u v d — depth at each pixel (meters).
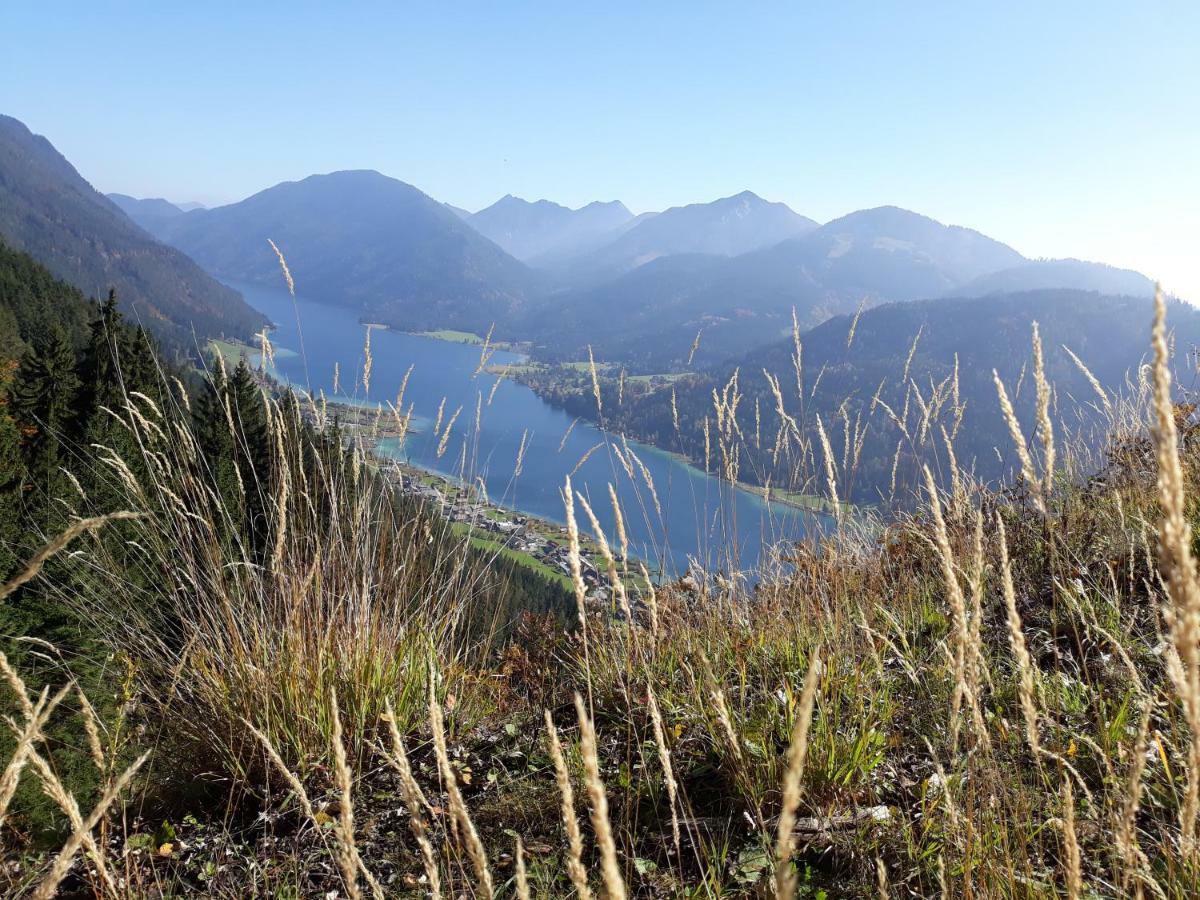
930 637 3.13
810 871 2.01
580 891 1.00
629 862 2.17
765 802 2.28
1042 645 2.89
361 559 3.50
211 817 2.71
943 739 2.37
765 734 2.47
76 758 2.48
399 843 2.49
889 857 2.00
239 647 2.95
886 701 2.58
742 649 3.13
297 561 3.31
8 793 1.29
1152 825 1.90
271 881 2.34
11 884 2.22
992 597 3.34
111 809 2.56
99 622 2.89
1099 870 1.79
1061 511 3.54
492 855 2.34
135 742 2.76
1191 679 0.91
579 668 3.33
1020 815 1.88
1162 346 0.84
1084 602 2.86
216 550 3.05
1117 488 3.84
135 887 2.29
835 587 3.20
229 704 2.87
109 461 3.03
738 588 3.40
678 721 2.77
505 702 3.51
